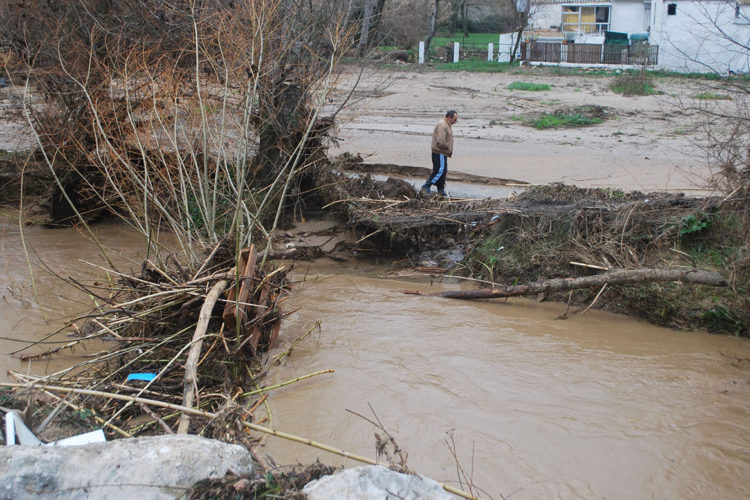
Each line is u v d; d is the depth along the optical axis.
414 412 5.67
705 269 8.03
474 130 21.14
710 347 7.22
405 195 11.45
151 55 9.90
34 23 10.90
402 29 36.78
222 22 8.93
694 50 29.84
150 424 5.06
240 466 3.62
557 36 38.59
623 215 8.95
